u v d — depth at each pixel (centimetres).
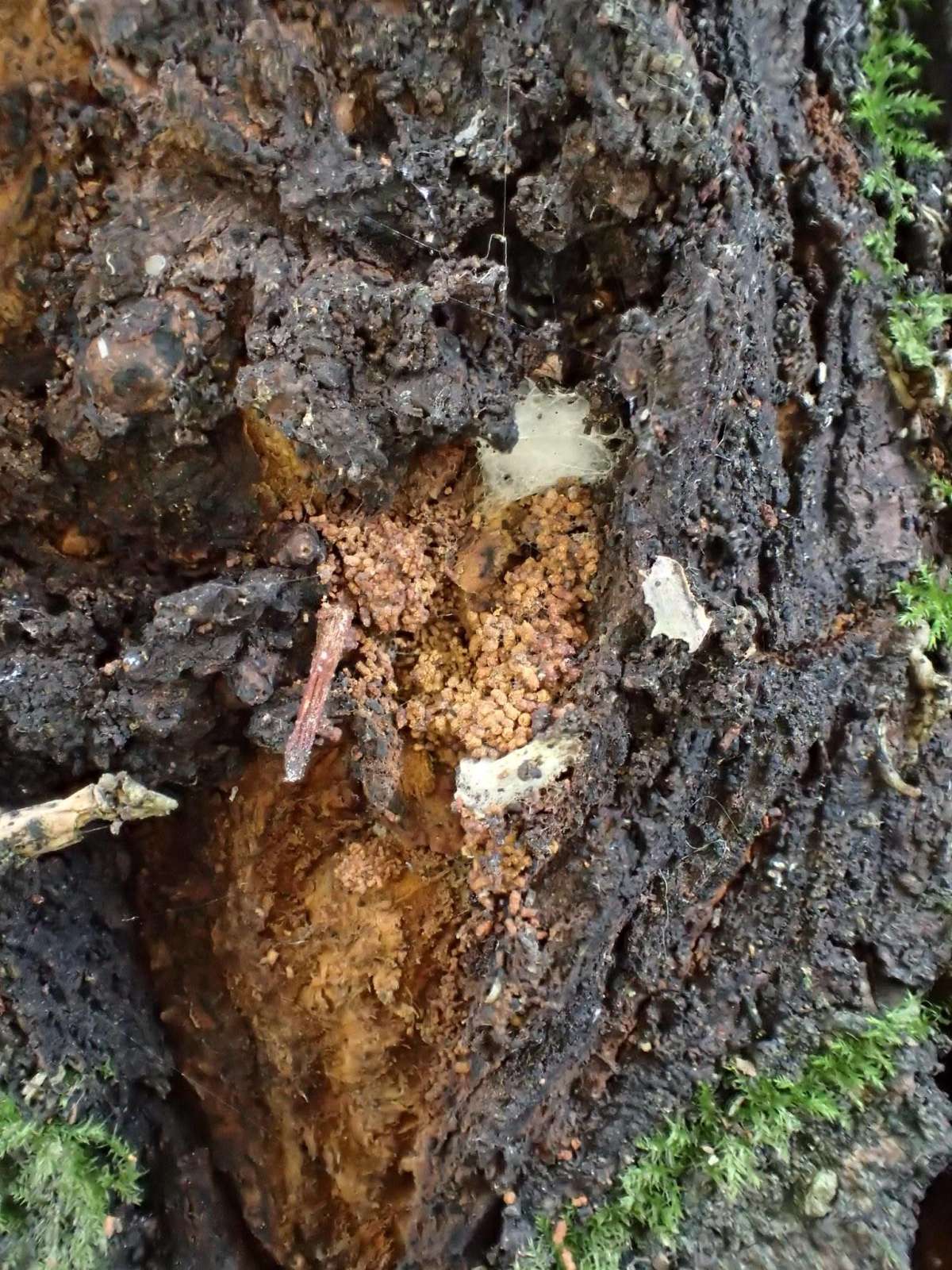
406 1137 14
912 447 14
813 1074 13
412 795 14
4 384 12
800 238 14
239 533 13
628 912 13
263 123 11
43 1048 14
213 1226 15
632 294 13
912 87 15
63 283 12
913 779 14
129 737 13
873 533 14
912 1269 13
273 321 11
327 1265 15
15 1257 13
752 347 13
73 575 13
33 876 14
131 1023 15
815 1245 12
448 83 12
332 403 11
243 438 12
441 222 12
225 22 11
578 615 13
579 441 13
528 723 13
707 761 13
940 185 15
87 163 12
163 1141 15
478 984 14
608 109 11
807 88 14
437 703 13
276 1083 15
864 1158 13
